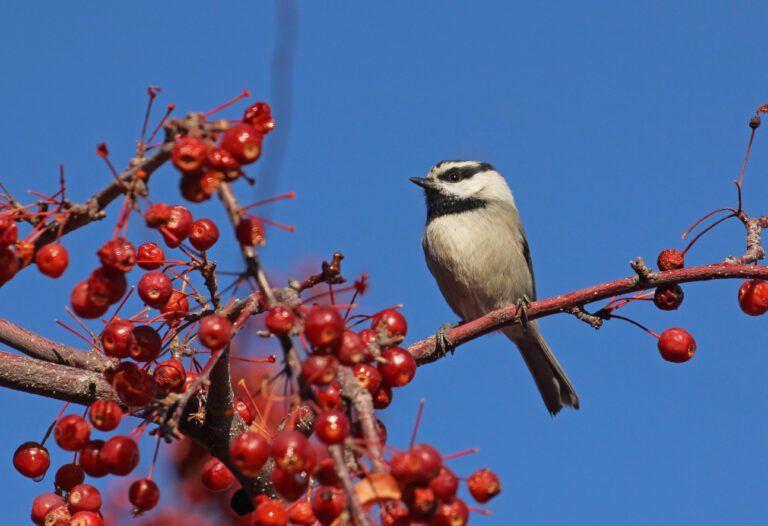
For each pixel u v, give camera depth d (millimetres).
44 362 8125
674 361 8273
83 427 6000
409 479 4910
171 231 6473
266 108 5777
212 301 6750
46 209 6027
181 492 8672
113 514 8469
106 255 5562
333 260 6555
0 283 5895
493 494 5270
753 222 8492
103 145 5477
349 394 5270
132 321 6609
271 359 7219
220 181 5457
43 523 6379
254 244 5547
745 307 8211
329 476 5234
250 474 5309
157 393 6906
